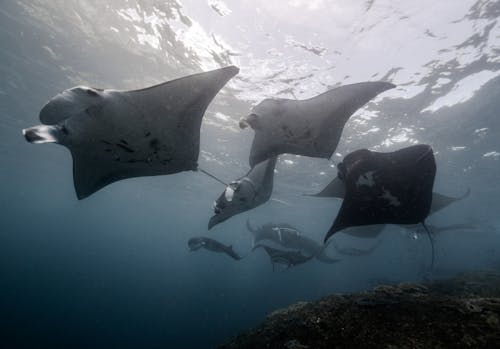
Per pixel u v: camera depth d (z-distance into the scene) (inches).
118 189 1391.5
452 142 629.0
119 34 410.6
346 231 416.2
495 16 327.9
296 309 204.8
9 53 495.5
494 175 804.6
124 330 1295.5
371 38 356.2
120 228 3954.2
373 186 153.1
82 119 124.9
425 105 493.7
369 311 155.3
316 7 322.7
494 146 641.6
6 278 2471.7
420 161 138.1
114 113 130.1
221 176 978.7
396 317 144.9
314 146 181.2
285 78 429.7
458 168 772.0
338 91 165.2
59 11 390.9
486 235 1640.0
